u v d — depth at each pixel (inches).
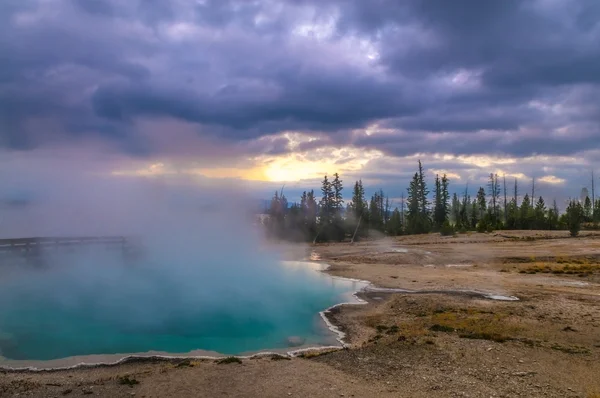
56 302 877.8
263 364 443.2
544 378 383.2
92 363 502.9
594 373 394.3
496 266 1379.2
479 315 666.2
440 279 1093.1
